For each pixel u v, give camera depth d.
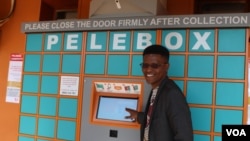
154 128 1.74
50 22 2.52
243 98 1.95
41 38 2.59
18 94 3.34
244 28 1.98
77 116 2.35
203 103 2.03
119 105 2.26
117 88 2.29
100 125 2.26
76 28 2.41
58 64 2.48
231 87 1.98
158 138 1.71
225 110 1.98
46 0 3.21
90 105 2.31
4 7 3.54
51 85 2.50
